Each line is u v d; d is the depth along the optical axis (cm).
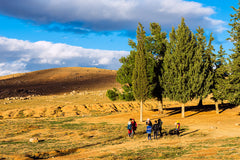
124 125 3027
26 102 7394
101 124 3238
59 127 3075
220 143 1559
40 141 2123
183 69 3438
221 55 3697
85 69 19912
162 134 2217
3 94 10606
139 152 1429
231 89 2992
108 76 16838
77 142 2016
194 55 3494
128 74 4109
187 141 1780
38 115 4966
